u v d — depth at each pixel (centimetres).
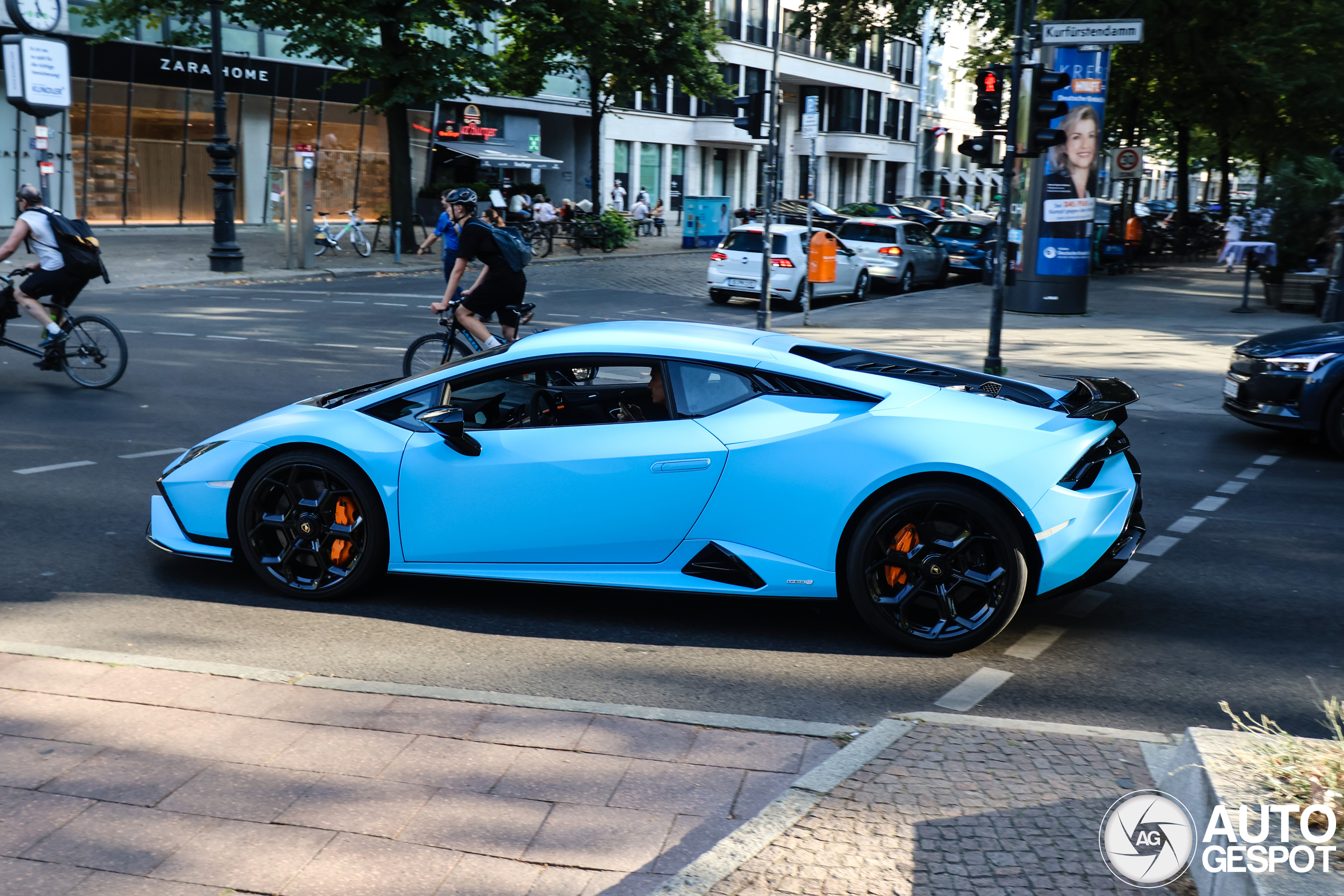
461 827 308
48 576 547
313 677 406
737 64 5628
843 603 477
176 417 954
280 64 3741
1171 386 1242
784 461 467
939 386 498
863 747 344
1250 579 585
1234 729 399
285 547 522
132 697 386
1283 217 2086
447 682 430
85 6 3200
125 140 3412
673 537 480
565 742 359
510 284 987
